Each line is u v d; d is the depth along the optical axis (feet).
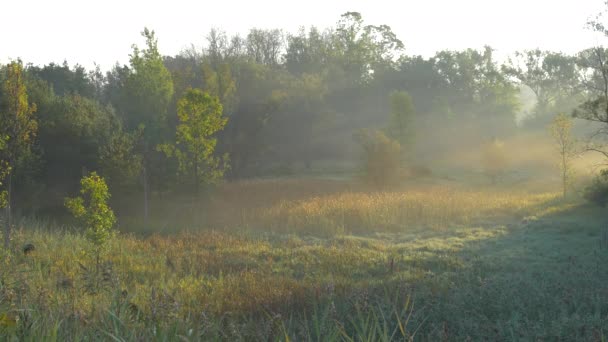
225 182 139.44
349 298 30.14
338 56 283.59
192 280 44.37
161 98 114.62
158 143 107.34
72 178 107.96
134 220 91.09
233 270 52.44
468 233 76.18
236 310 32.14
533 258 56.29
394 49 286.05
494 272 49.34
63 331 13.50
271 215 90.58
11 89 61.98
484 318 27.63
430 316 28.40
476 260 56.34
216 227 84.89
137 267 49.70
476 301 31.99
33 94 110.32
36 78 124.16
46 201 100.27
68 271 43.52
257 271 50.72
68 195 103.30
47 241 60.80
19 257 48.42
